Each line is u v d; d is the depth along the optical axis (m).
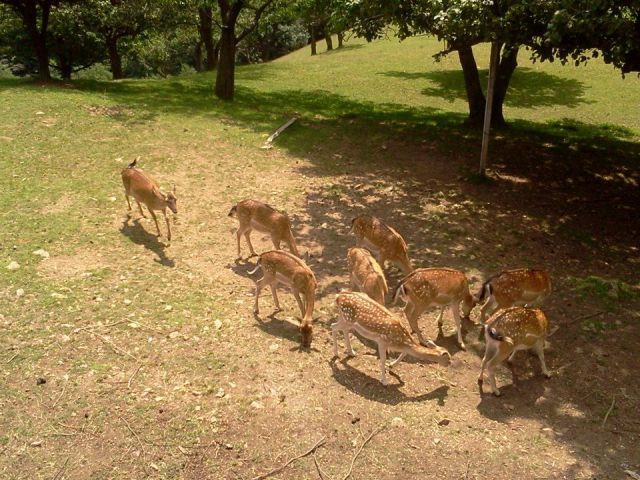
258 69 29.42
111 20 23.38
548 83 26.12
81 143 14.35
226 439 6.32
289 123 17.39
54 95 17.91
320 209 12.14
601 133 19.52
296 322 8.46
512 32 10.96
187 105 18.89
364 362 7.77
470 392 7.38
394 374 7.57
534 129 19.03
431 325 8.75
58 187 11.84
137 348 7.53
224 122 17.27
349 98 23.14
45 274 8.87
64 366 7.11
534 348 7.63
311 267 9.96
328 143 16.23
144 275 9.16
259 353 7.68
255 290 9.02
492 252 10.74
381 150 15.88
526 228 11.78
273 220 9.45
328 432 6.50
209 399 6.82
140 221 10.87
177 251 10.01
